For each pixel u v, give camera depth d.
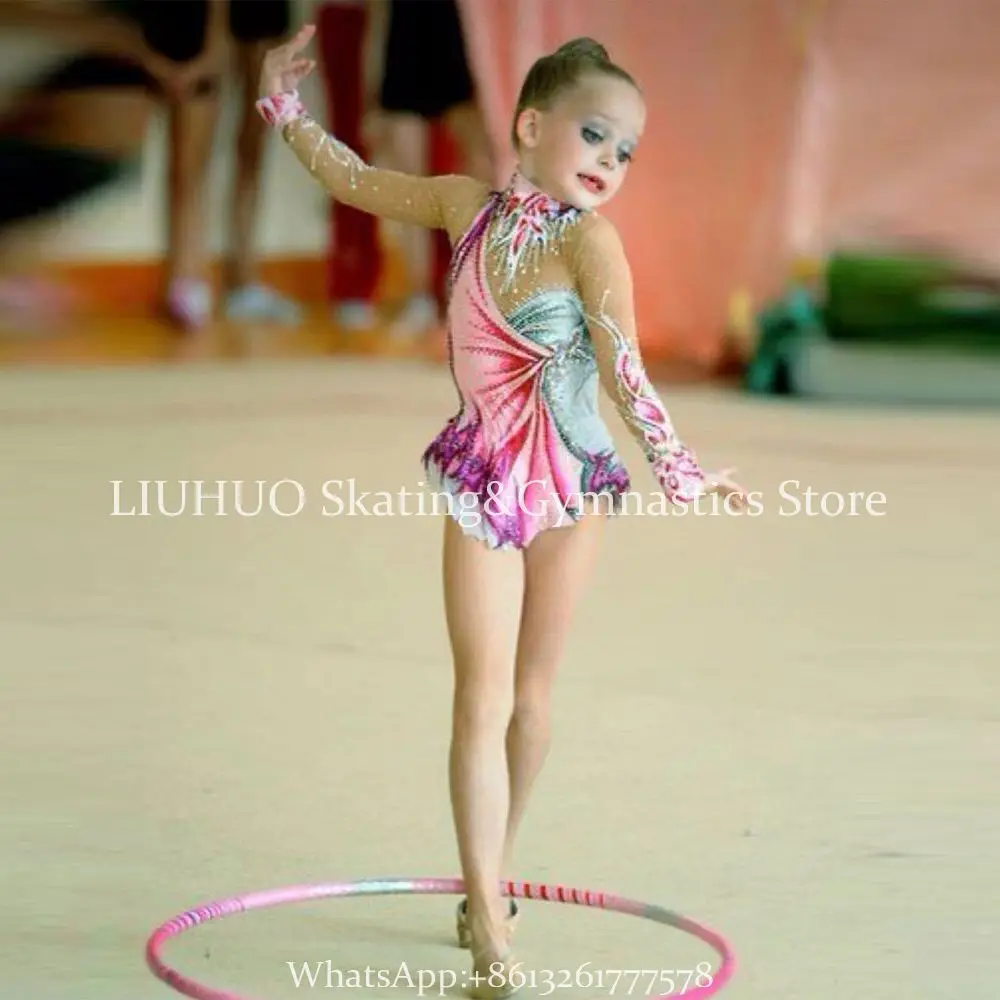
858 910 18.55
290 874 19.45
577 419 17.09
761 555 35.84
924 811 21.50
